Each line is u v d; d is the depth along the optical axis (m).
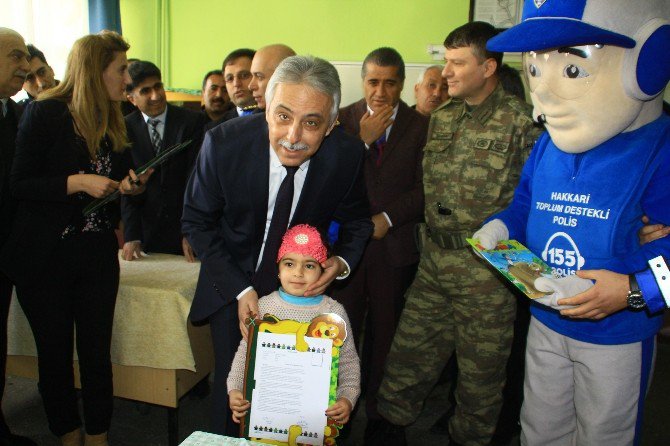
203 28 5.18
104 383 1.98
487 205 1.92
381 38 4.86
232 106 3.57
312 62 1.30
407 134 2.28
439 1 4.70
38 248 1.78
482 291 1.94
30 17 4.04
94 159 1.88
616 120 1.28
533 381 1.54
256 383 1.30
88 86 1.80
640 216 1.33
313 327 1.29
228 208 1.51
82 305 1.92
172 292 1.99
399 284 2.28
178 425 2.33
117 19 4.73
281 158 1.34
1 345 1.97
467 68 1.90
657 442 2.43
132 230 2.46
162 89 2.76
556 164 1.44
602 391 1.37
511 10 4.55
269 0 5.02
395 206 2.18
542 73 1.35
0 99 1.85
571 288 1.28
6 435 2.07
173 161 2.74
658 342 3.64
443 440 2.41
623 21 1.23
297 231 1.43
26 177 1.76
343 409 1.29
